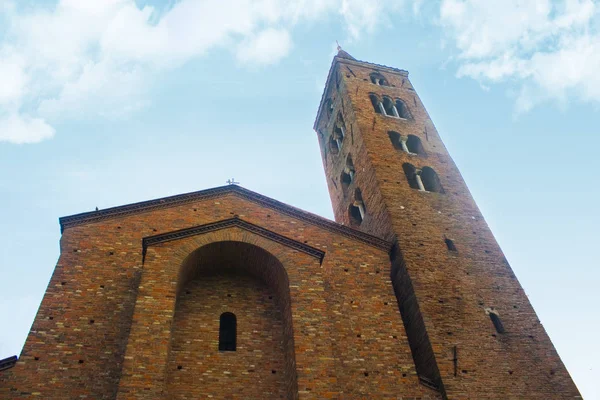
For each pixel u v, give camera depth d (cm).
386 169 3403
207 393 1975
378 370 2152
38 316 2039
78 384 1873
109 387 1892
